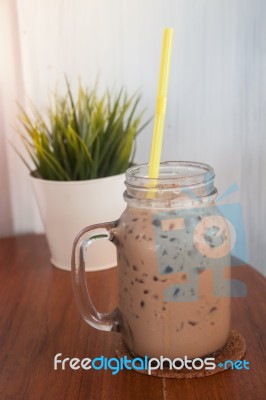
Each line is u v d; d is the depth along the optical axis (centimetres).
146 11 71
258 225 79
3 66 74
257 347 49
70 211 63
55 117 64
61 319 56
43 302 60
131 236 44
